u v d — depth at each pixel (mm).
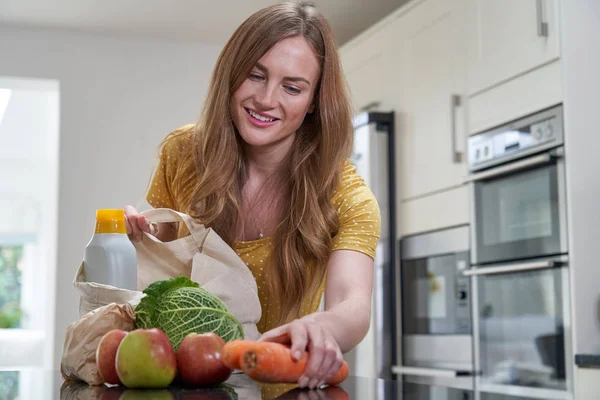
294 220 1471
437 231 3348
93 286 1134
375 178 3684
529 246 2750
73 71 4656
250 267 1519
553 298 2615
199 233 1291
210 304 1049
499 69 2953
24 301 12422
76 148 4633
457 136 3229
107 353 1009
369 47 3961
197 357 974
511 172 2857
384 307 3646
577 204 2562
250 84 1396
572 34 2645
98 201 4629
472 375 3055
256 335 1262
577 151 2594
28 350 3270
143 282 1306
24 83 4664
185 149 1599
